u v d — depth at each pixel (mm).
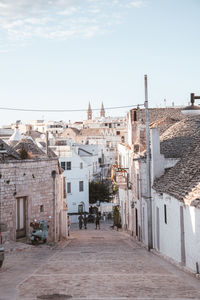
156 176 24203
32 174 24609
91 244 26562
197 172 17656
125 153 40094
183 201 15508
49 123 158875
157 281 11477
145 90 23219
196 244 14125
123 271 13477
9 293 9836
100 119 176250
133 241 29672
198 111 15133
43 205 25688
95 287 10469
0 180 21828
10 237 22406
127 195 39125
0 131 106062
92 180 75312
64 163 62125
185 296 9359
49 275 12547
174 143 26734
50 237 26344
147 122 23281
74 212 62844
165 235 19969
